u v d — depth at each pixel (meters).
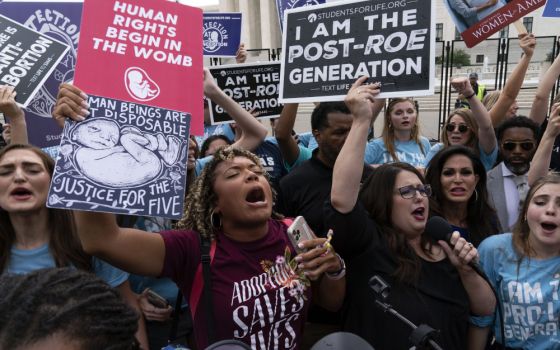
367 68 2.25
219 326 1.66
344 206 1.93
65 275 0.85
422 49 2.13
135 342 0.91
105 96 1.76
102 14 1.82
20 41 2.62
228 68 4.16
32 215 2.04
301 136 5.81
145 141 1.65
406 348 1.91
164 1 1.94
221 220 1.87
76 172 1.52
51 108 2.99
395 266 2.03
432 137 12.74
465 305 2.03
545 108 4.20
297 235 1.75
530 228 2.13
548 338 2.09
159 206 1.61
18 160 1.97
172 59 1.91
